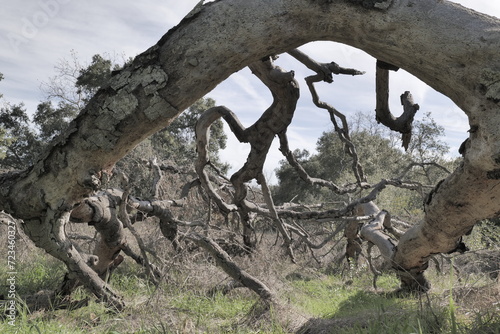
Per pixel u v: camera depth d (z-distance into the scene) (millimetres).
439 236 6723
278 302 6801
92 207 7109
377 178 17625
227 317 6855
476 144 4488
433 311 5641
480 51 4277
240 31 4793
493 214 5609
